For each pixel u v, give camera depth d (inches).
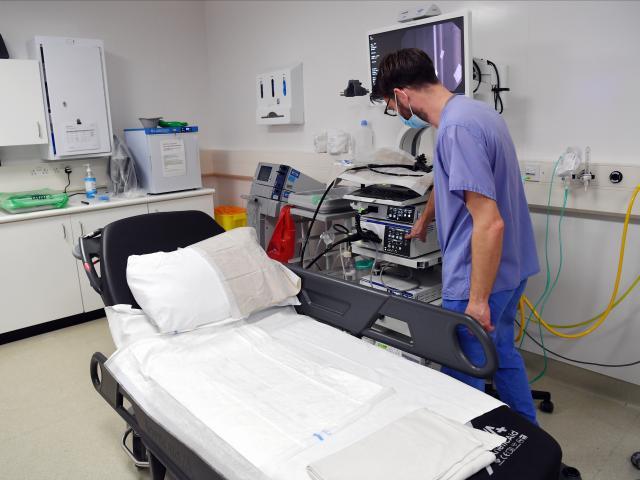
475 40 95.2
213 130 169.5
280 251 101.0
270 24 138.3
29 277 117.2
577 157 82.4
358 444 42.1
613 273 85.7
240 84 153.7
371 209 78.8
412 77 60.9
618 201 81.0
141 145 133.0
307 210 96.6
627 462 71.6
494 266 55.2
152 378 56.7
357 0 113.7
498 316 61.9
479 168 54.3
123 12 146.0
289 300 73.4
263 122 139.9
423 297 76.0
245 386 53.9
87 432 82.4
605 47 80.0
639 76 77.5
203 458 45.2
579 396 88.1
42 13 132.6
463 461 39.9
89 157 136.4
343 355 60.5
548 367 95.6
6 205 114.3
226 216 146.7
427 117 63.2
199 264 68.8
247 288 69.7
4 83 114.7
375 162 84.4
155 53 153.9
